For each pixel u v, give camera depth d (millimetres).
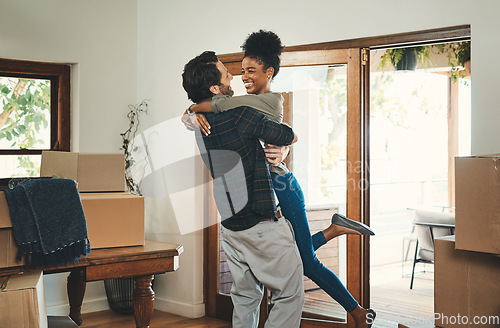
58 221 2459
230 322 4453
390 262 7152
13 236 2377
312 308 4105
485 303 2367
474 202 2305
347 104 3836
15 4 4340
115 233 2822
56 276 4531
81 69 4707
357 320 3000
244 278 2658
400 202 7645
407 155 7801
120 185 3119
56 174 3088
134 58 5051
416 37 3617
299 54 3959
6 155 4465
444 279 2500
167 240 4816
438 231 5113
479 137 3359
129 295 4641
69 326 2994
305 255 2826
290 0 4113
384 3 3717
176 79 4738
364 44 3811
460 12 3422
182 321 4480
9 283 2215
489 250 2266
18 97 4523
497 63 3287
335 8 3912
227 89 2596
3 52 4297
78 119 4695
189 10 4672
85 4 4730
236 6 4395
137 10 5070
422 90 7824
